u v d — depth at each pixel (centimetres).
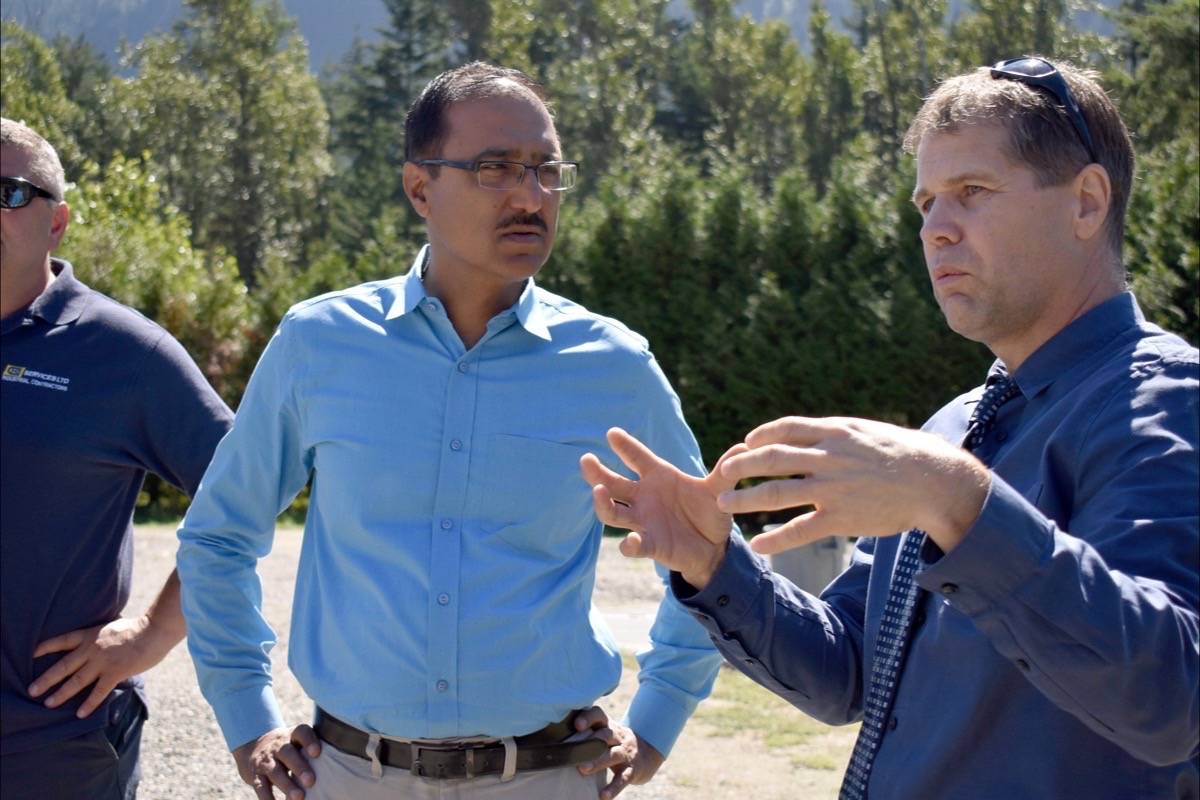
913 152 206
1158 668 157
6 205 293
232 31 5441
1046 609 155
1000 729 185
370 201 5197
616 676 282
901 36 4412
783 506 153
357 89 6172
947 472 154
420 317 279
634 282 1797
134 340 303
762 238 1759
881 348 1658
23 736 289
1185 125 3647
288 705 664
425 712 262
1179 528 167
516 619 264
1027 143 191
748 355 1702
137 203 2309
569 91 4822
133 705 315
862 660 220
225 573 291
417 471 270
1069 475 184
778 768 604
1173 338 188
